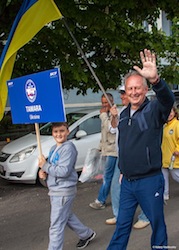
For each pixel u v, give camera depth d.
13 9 7.15
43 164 4.05
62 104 3.67
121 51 8.87
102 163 5.59
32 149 7.69
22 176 7.62
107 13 8.02
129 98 3.56
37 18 4.82
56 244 3.99
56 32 7.90
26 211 6.16
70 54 8.78
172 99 3.28
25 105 4.09
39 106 3.92
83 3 7.75
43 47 8.68
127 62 10.02
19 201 6.79
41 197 6.99
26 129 13.60
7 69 4.91
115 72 9.92
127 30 9.66
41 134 8.30
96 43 9.65
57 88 3.67
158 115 3.42
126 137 3.57
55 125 4.09
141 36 9.95
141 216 5.11
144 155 3.48
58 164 3.99
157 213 3.52
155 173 3.54
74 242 4.70
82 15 7.49
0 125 13.07
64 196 3.98
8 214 6.05
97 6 7.83
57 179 4.00
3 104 4.86
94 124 8.41
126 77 3.61
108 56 9.85
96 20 7.62
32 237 4.97
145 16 8.80
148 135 3.46
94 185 7.74
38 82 3.86
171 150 5.89
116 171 5.12
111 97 5.52
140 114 3.51
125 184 3.70
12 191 7.55
